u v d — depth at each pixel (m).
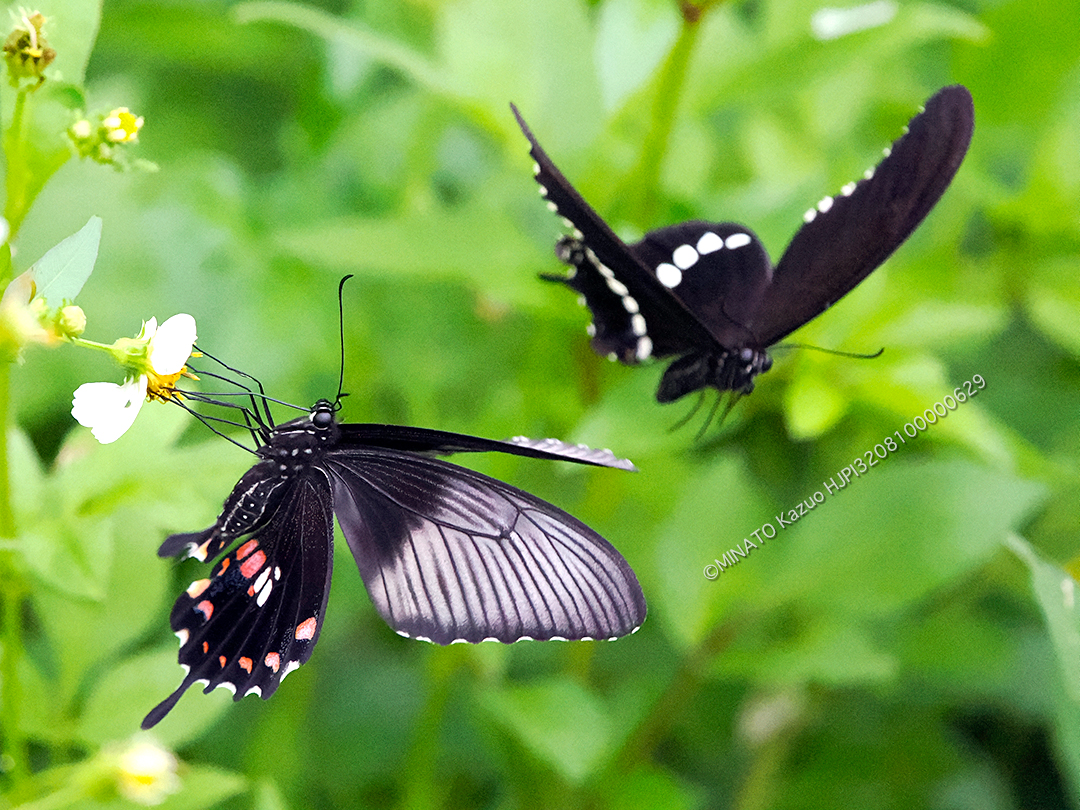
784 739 0.64
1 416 0.55
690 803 0.61
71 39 0.54
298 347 0.64
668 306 0.57
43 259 0.53
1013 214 0.63
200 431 0.64
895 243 0.56
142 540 0.58
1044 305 0.63
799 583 0.60
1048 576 0.55
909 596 0.59
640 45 0.63
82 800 0.56
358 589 0.64
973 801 0.64
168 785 0.56
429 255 0.59
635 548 0.64
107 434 0.54
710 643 0.61
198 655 0.56
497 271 0.59
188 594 0.56
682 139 0.64
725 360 0.57
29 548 0.55
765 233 0.60
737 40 0.62
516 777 0.62
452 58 0.60
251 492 0.56
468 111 0.60
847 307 0.60
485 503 0.55
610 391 0.59
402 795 0.63
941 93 0.55
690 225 0.57
